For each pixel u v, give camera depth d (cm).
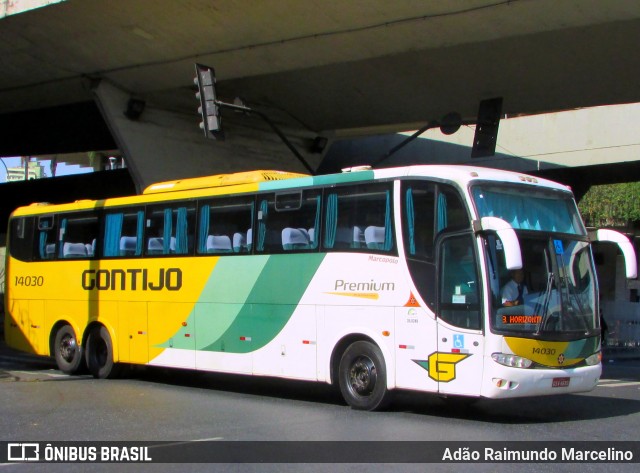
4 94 2484
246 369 1262
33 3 1795
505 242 923
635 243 3012
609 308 3028
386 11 1678
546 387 967
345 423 997
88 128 3133
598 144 2711
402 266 1062
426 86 2281
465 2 1596
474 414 1085
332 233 1164
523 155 2858
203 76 1541
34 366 1906
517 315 968
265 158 2672
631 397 1314
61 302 1639
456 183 1016
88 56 2116
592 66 2020
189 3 1731
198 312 1348
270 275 1241
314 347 1162
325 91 2405
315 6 1688
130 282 1486
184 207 1409
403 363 1045
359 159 3231
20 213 1778
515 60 2027
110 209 1559
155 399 1255
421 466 750
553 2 1557
